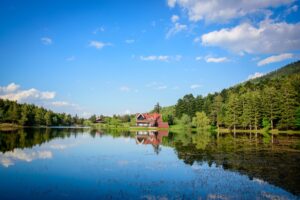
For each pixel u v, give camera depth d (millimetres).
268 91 91688
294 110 79875
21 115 133750
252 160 31062
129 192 18375
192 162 29922
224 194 17906
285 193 18094
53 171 24750
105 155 35156
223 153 37094
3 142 49438
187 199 16906
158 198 17078
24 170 25047
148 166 27578
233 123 98875
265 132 85375
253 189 19031
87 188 19250
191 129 121688
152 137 70250
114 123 170125
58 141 54688
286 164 28359
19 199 16797
